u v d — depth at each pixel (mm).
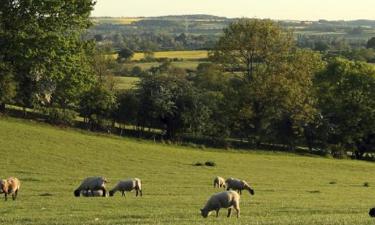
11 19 84688
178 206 47719
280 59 132875
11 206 45312
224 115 134625
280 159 111688
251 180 79375
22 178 70812
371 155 144500
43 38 83938
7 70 87375
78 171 79875
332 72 140625
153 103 129500
